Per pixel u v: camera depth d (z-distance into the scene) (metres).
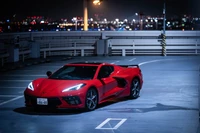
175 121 9.79
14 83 18.00
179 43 34.72
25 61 28.27
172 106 11.81
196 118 10.10
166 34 36.06
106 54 34.34
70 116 10.59
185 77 19.14
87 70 11.88
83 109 11.13
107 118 10.26
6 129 9.22
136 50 35.22
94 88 11.31
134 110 11.27
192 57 31.95
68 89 10.73
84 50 35.44
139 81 13.48
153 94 14.16
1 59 25.56
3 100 13.42
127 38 36.59
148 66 24.70
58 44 34.72
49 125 9.58
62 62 28.59
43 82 11.36
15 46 27.59
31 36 33.81
